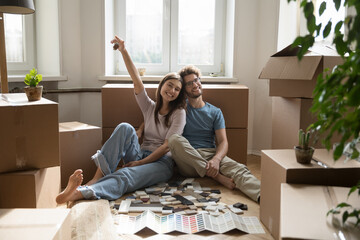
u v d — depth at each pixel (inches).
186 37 151.8
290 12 129.9
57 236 51.7
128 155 101.7
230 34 144.8
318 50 92.9
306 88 91.6
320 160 67.4
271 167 70.4
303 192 56.3
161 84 105.0
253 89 143.3
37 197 77.7
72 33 139.1
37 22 144.3
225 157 104.9
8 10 99.3
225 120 118.9
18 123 77.1
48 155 80.9
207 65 153.2
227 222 76.0
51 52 141.3
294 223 44.8
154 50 152.2
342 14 107.8
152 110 109.7
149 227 72.9
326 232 42.6
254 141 144.4
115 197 88.7
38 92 83.8
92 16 139.3
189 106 112.0
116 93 117.4
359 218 42.5
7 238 49.6
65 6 137.0
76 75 141.6
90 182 92.0
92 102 143.7
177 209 83.3
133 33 150.8
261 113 141.4
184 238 70.7
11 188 76.3
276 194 68.0
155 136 108.7
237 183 96.0
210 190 97.0
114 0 148.3
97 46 140.9
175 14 149.8
